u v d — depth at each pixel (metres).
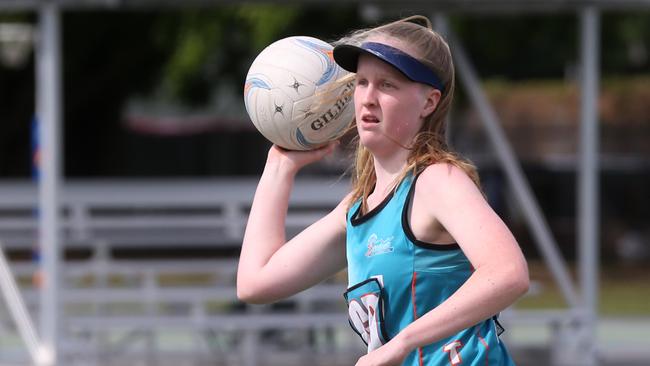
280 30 48.34
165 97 70.00
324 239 8.78
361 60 8.19
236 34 54.81
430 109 8.21
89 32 56.19
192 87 60.22
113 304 34.94
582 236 26.27
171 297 26.30
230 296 26.48
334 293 26.55
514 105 79.38
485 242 7.40
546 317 25.80
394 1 24.12
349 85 9.40
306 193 29.09
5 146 59.06
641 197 63.28
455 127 67.81
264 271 8.92
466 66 26.50
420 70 8.05
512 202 60.41
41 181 24.14
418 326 7.38
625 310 42.78
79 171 62.41
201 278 47.06
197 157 67.00
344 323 25.53
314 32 49.75
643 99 72.00
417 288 7.96
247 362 26.48
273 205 9.27
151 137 66.38
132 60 58.09
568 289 26.08
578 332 25.91
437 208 7.76
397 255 7.98
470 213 7.55
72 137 62.09
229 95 70.44
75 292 26.53
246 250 9.11
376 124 8.14
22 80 58.28
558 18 49.75
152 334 27.91
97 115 62.25
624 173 63.62
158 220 27.97
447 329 7.32
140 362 27.67
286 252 8.92
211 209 39.03
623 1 24.56
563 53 54.97
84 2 23.61
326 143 9.59
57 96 23.91
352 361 27.69
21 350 28.73
